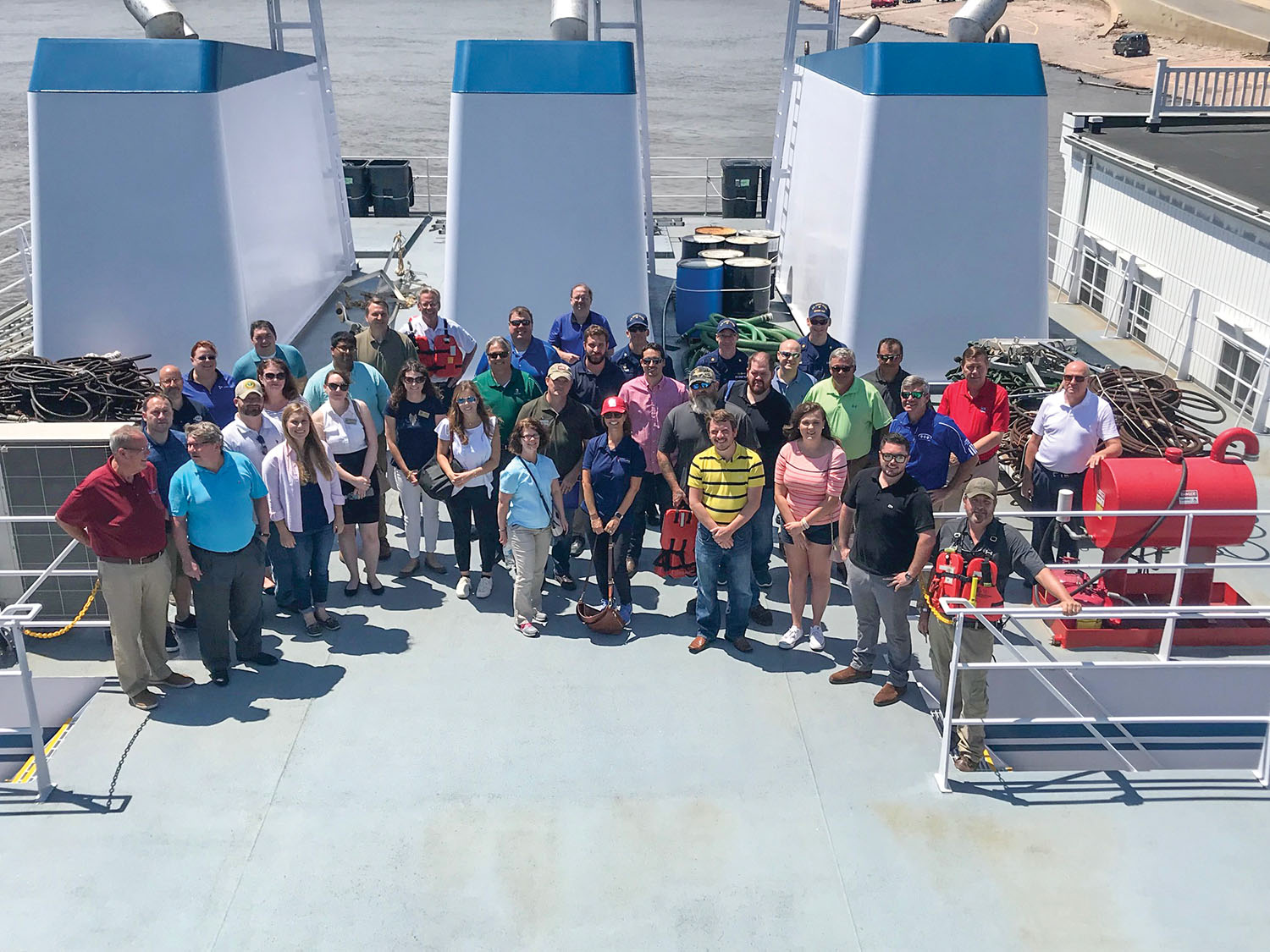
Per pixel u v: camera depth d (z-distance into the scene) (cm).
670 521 771
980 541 618
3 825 577
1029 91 1076
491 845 565
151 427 718
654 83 6481
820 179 1305
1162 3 7188
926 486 755
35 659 735
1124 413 1009
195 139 1045
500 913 522
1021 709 693
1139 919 519
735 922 517
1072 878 544
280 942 505
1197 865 553
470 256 1123
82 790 604
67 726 662
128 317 1088
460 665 730
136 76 1034
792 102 1528
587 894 534
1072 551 848
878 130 1079
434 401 816
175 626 773
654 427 820
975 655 618
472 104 1084
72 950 499
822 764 631
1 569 766
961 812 591
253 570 695
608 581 766
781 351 830
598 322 974
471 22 11525
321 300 1509
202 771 622
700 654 746
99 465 740
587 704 687
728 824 581
